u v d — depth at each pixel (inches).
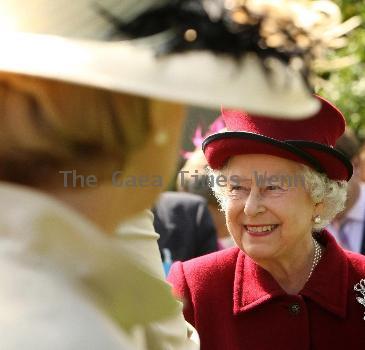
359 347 366.6
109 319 141.5
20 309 130.0
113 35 145.7
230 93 144.9
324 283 370.9
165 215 594.9
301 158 349.7
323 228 386.0
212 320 383.6
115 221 161.6
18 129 144.1
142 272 151.4
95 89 147.6
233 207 362.6
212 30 145.3
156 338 263.1
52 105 144.8
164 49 143.3
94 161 151.9
